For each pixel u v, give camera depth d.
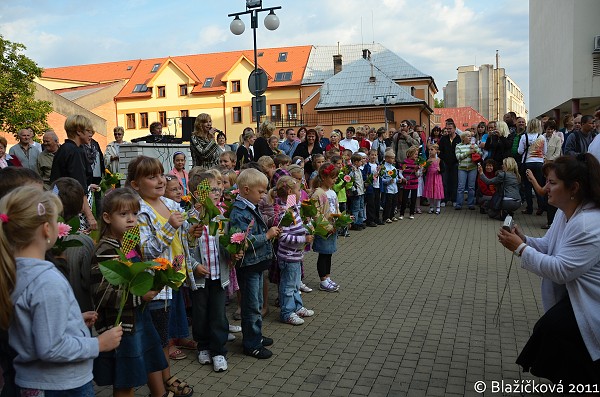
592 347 3.45
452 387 4.17
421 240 10.39
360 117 42.88
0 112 27.42
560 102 27.59
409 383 4.25
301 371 4.52
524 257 3.74
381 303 6.43
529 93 40.09
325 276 7.01
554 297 3.85
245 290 4.83
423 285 7.21
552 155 12.09
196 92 53.28
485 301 6.44
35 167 8.80
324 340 5.24
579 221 3.52
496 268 8.08
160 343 3.67
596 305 3.49
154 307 3.97
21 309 2.40
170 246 4.17
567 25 25.67
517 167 12.23
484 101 77.31
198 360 4.80
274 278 6.09
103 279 3.12
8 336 2.48
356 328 5.57
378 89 43.53
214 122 53.38
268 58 54.72
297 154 11.09
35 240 2.47
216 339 4.58
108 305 3.11
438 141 16.66
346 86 44.50
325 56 53.81
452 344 5.07
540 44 34.16
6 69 27.55
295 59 53.91
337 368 4.57
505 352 4.86
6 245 2.39
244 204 4.81
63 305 2.46
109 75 59.47
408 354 4.85
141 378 3.35
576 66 24.72
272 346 5.11
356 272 8.02
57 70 63.69
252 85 13.66
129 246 3.20
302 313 5.93
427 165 13.53
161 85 54.22
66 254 3.34
